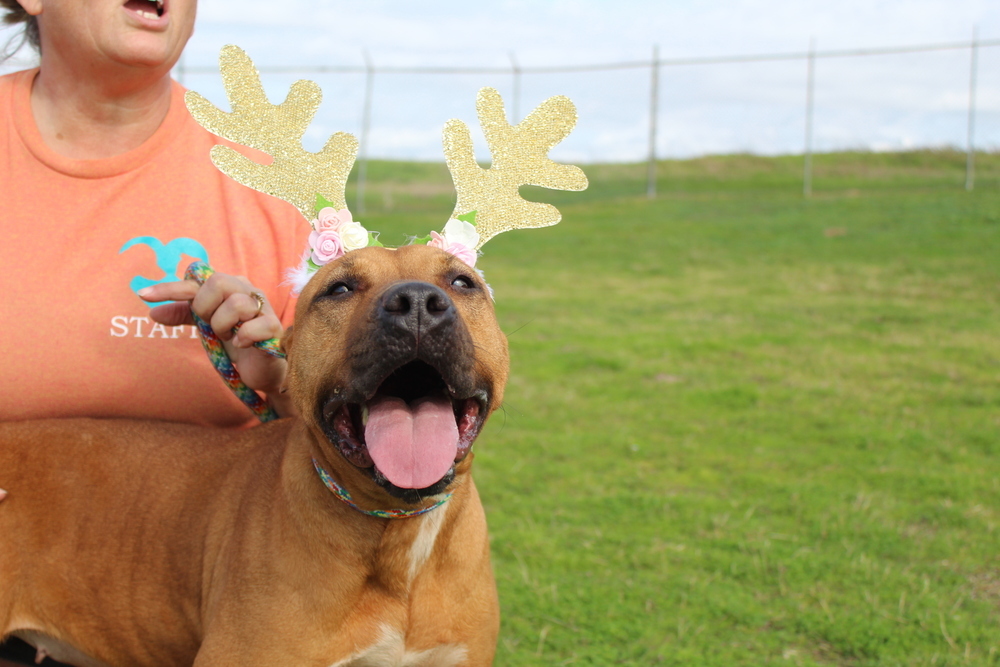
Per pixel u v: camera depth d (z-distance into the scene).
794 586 4.75
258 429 2.94
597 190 26.30
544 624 4.40
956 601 4.60
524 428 7.57
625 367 9.65
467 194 2.97
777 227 19.75
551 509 5.82
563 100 3.04
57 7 2.71
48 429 2.82
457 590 2.66
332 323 2.53
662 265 16.91
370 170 32.97
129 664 2.82
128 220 2.97
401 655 2.62
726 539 5.34
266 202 3.16
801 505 5.88
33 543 2.72
